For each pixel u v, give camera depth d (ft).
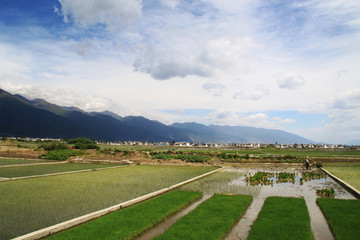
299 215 35.35
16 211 36.58
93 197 45.52
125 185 57.93
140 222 31.78
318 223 33.88
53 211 36.78
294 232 28.71
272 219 33.65
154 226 32.09
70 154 130.31
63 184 57.93
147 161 121.29
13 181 61.05
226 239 28.27
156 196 48.67
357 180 68.90
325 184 66.03
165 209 37.68
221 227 30.42
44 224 31.35
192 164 114.32
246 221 34.58
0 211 36.50
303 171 95.86
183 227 30.35
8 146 170.81
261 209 38.78
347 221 32.83
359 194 49.78
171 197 45.85
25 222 31.99
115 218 33.30
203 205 40.63
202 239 26.78
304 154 190.90
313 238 27.22
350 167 107.24
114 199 44.32
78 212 36.45
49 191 50.03
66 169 87.20
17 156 131.03
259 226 30.83
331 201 44.09
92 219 33.96
